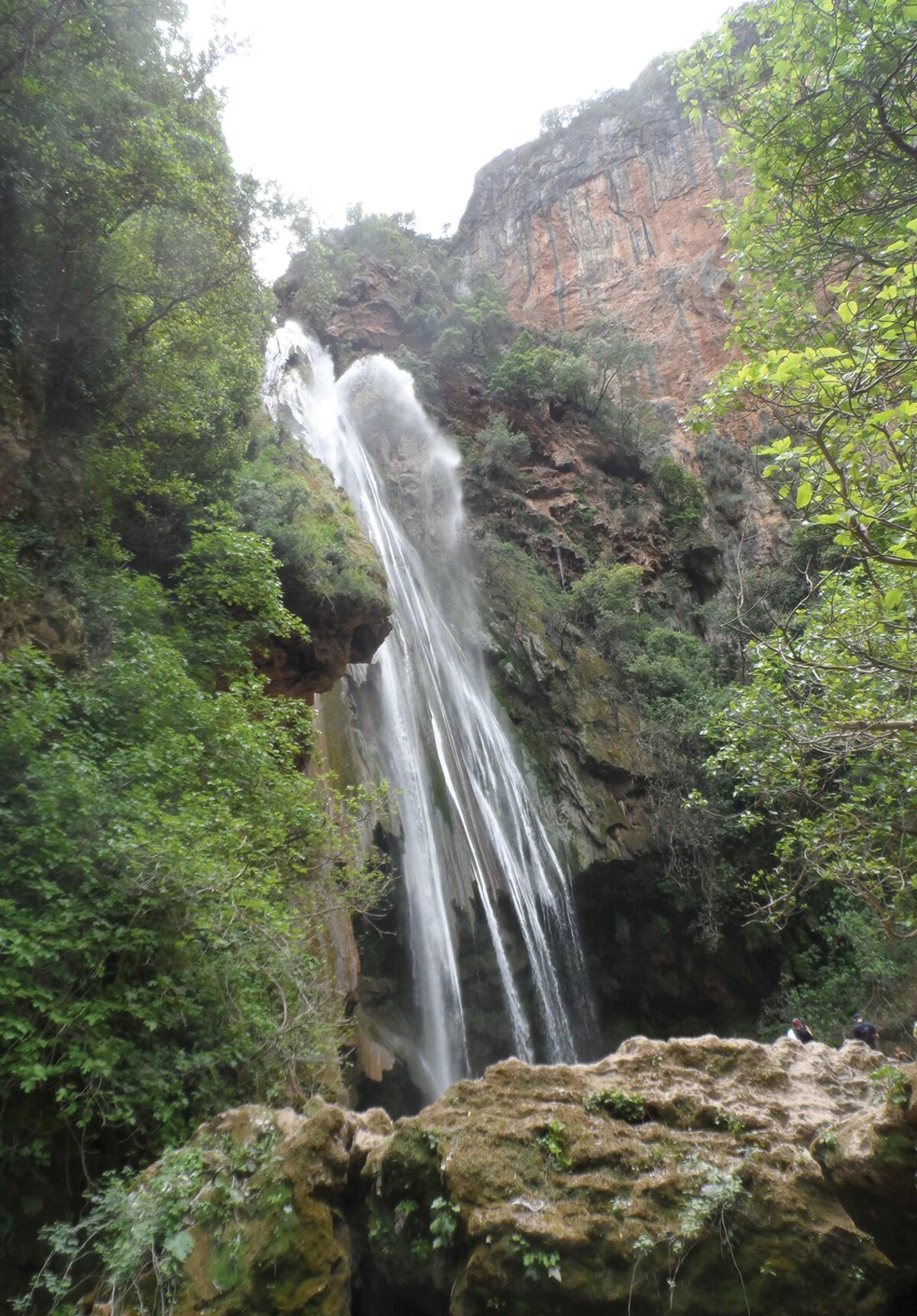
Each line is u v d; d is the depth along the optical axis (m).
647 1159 3.21
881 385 5.41
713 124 48.22
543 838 19.47
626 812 20.78
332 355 31.94
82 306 10.20
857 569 7.46
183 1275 3.31
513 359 33.72
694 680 24.78
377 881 8.79
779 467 5.32
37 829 5.25
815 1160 3.13
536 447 32.97
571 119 55.91
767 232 8.98
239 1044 5.68
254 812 7.36
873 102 7.27
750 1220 2.99
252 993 6.13
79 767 5.70
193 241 10.89
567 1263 2.94
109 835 5.54
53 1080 4.77
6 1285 4.15
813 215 8.24
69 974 4.88
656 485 34.50
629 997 19.52
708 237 45.31
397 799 16.11
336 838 8.48
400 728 17.70
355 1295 3.46
